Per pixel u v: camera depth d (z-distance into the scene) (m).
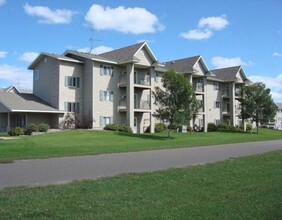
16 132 36.09
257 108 56.66
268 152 21.27
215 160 17.44
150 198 8.69
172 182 10.83
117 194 9.02
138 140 32.78
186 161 16.84
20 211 7.29
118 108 45.28
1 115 41.09
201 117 58.22
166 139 35.00
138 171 13.38
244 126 59.78
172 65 56.47
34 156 16.97
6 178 11.41
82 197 8.59
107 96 44.03
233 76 64.19
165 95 38.38
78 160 16.31
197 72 55.00
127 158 17.52
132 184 10.43
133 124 44.78
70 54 44.38
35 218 6.87
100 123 43.06
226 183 10.78
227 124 63.03
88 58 42.50
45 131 37.69
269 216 7.38
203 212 7.55
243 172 12.98
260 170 13.54
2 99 38.94
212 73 62.25
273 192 9.55
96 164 15.10
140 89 47.88
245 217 7.29
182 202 8.36
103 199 8.46
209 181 11.05
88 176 12.02
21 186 9.88
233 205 8.15
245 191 9.66
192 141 31.12
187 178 11.55
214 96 62.78
